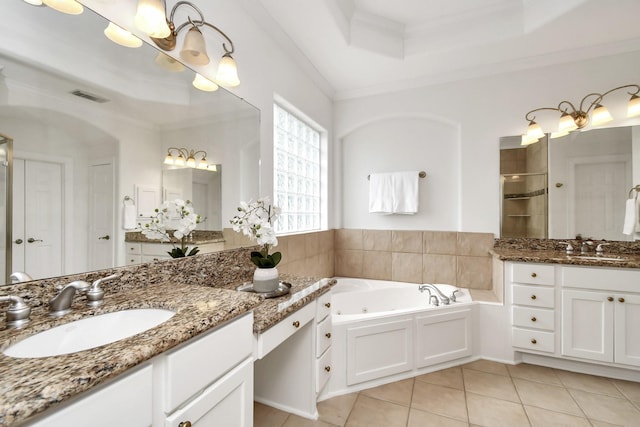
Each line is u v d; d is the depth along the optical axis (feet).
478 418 5.03
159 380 2.21
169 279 4.12
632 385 5.96
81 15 3.20
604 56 7.44
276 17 6.25
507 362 6.99
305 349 4.97
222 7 5.11
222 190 5.20
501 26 7.05
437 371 6.66
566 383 6.08
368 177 10.14
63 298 2.71
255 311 3.79
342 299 8.25
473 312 7.16
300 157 8.80
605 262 6.07
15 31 2.69
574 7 5.91
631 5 5.82
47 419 1.51
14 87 2.68
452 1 6.79
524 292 6.75
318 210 9.86
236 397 3.02
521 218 8.20
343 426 4.84
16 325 2.41
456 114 8.87
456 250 8.90
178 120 4.38
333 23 6.47
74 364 1.75
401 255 9.59
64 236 3.06
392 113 9.62
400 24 7.67
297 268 7.79
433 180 9.41
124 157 3.65
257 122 6.09
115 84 3.55
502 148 8.38
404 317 6.33
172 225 4.29
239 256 5.50
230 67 4.63
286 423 4.89
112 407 1.84
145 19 3.47
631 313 5.94
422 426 4.85
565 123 7.46
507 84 8.32
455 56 7.86
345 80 9.29
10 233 2.66
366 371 5.94
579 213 7.64
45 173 2.92
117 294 3.38
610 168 7.38
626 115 7.26
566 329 6.40
